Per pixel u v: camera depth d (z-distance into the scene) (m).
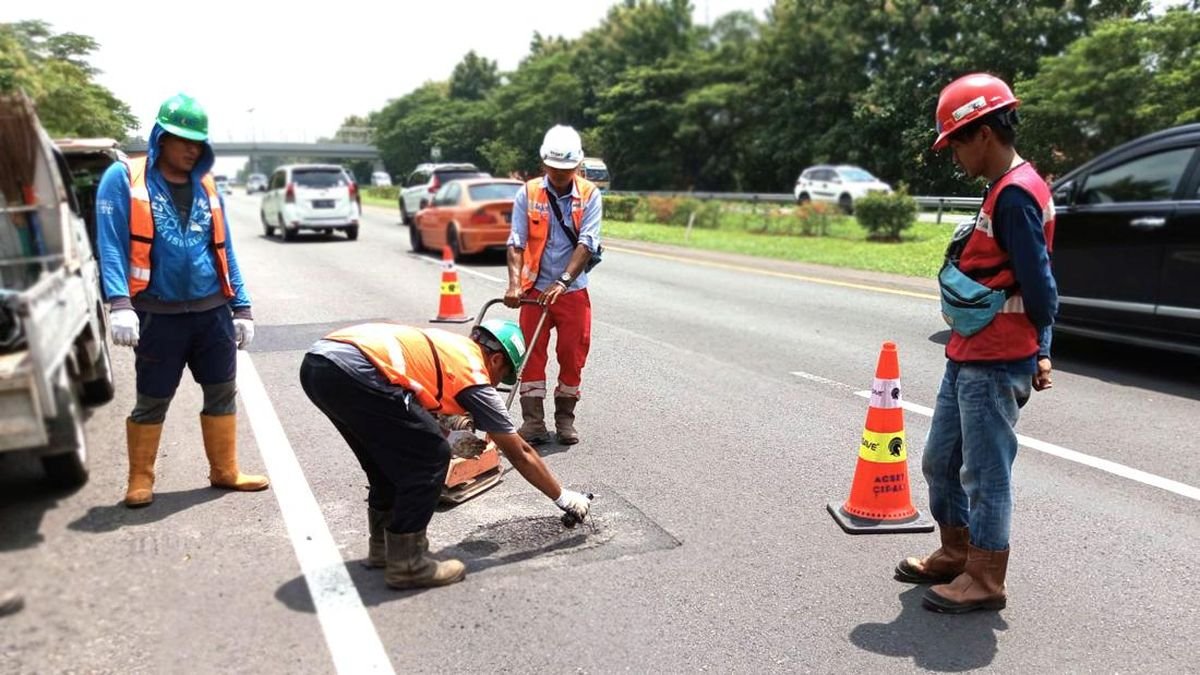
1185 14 23.98
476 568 3.75
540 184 5.44
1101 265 7.51
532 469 3.67
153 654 3.04
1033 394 6.73
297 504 4.43
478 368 3.51
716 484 4.80
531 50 65.19
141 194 4.14
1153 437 5.64
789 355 8.14
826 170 29.70
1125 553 3.96
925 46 35.03
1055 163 25.34
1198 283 6.78
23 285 5.00
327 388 3.34
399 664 3.02
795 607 3.45
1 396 3.37
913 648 3.17
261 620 3.29
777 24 42.81
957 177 22.30
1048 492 4.70
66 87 19.30
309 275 14.00
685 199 26.23
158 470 4.92
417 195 24.70
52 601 3.37
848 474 4.98
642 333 9.27
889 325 9.64
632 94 45.84
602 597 3.51
